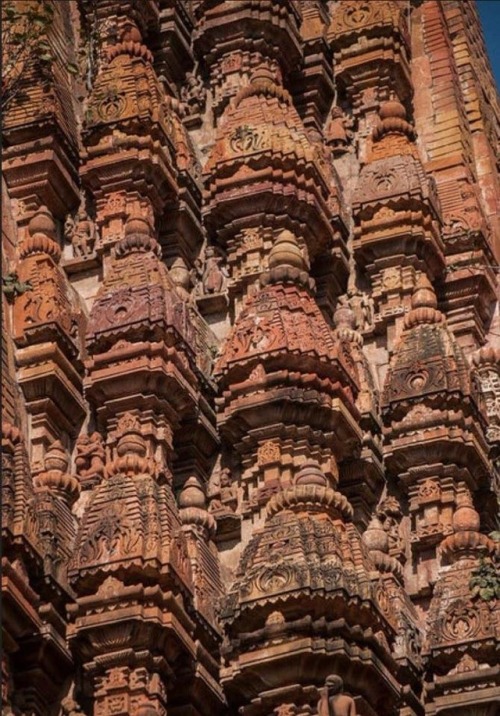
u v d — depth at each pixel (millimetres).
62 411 22297
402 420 24438
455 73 29844
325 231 25719
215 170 25531
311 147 25656
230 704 21109
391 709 21344
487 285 27031
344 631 20609
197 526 21938
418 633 22438
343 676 20547
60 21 26406
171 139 25453
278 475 22703
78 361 22703
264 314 23453
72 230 24516
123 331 22547
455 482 24125
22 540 19641
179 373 22578
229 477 23109
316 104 28125
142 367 22297
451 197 27828
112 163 24672
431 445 24125
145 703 19766
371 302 26031
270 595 20594
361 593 20750
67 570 20250
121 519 20391
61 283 23281
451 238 27219
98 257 24141
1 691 17203
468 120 29781
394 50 28516
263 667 20516
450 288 26938
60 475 21344
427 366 24625
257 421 22984
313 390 23047
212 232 25547
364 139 27906
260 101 26203
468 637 22031
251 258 24953
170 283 23391
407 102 29047
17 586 19516
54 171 24359
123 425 22234
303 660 20406
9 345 22234
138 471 21375
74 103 25625
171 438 22562
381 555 22812
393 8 28734
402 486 24250
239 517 22672
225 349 23422
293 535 21094
